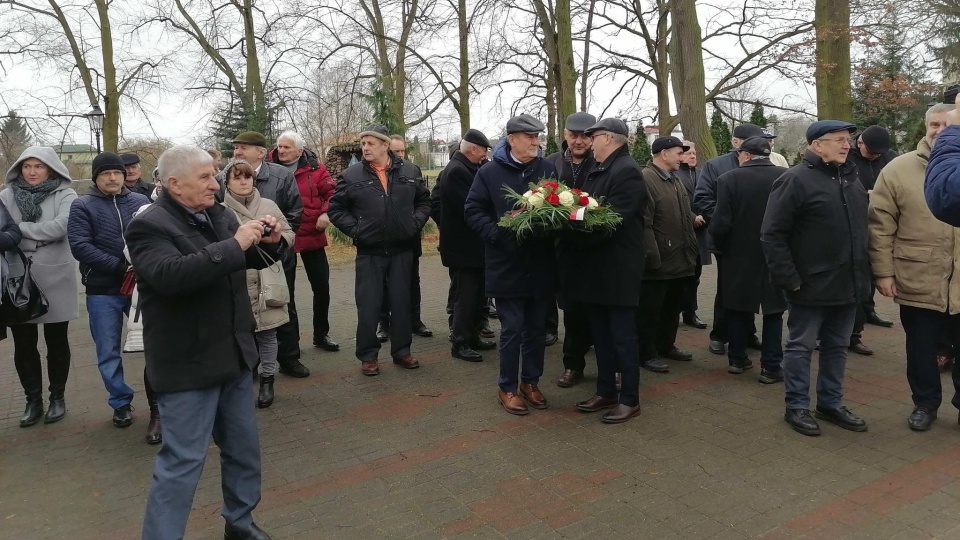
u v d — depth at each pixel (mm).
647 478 3516
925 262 3908
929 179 2416
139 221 2605
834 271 3916
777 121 18031
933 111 3848
